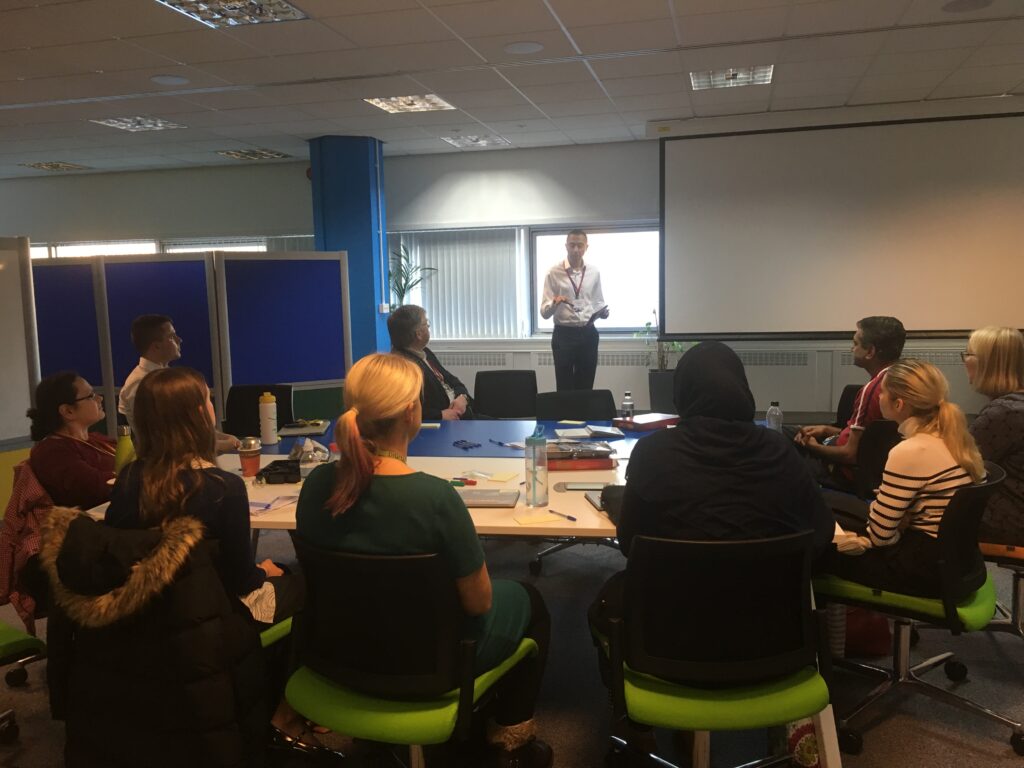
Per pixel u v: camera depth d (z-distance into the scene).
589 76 5.42
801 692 1.62
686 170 7.01
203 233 8.88
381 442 1.60
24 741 2.28
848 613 2.59
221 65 5.00
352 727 1.57
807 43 4.77
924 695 2.41
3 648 1.94
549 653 2.76
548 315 6.82
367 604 1.54
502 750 2.00
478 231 8.34
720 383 1.67
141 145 7.47
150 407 1.66
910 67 5.34
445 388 4.07
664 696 1.61
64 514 1.60
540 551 3.82
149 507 1.61
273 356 5.24
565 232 8.17
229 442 3.12
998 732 2.22
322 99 5.87
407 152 8.07
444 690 1.55
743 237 7.00
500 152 8.02
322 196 7.39
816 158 6.73
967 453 2.02
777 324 7.07
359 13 4.12
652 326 7.90
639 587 1.58
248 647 1.64
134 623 1.52
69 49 4.62
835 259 6.84
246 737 1.65
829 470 3.15
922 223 6.61
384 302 7.68
